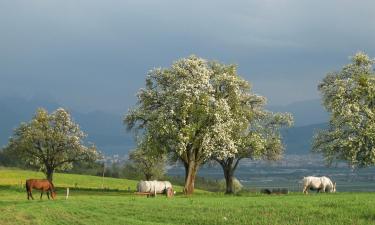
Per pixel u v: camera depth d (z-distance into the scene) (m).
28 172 137.75
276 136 89.75
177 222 38.03
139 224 37.09
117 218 40.12
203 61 81.69
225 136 78.56
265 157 90.94
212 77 84.00
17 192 80.94
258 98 88.75
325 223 33.75
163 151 78.81
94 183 123.19
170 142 77.88
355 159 77.25
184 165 82.75
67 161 99.62
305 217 36.44
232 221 36.38
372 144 77.19
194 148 80.88
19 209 44.53
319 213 37.50
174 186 125.50
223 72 85.19
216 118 76.44
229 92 82.56
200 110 76.19
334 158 79.94
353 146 76.69
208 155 78.62
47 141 97.56
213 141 78.06
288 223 34.44
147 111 80.12
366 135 75.69
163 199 54.69
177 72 79.31
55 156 98.44
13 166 172.25
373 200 44.56
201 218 38.28
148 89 80.75
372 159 75.88
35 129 96.69
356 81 80.50
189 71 80.00
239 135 87.12
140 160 119.19
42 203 49.62
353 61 82.94
